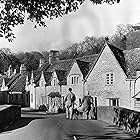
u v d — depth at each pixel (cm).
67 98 2797
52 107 4638
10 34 843
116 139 1429
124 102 3547
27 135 1560
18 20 823
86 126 2020
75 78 4294
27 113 4116
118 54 3819
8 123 2216
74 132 1677
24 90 6319
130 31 8256
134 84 3469
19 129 1873
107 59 3766
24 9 800
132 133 1669
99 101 3825
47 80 5284
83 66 4319
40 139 1405
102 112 2562
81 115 2808
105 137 1493
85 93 4025
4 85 7188
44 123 2233
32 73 5925
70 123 2231
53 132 1670
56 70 4997
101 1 812
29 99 6138
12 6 798
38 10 797
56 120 2539
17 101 6372
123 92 3562
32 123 2261
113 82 3681
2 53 1908
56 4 788
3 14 814
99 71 3853
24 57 9688
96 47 9181
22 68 7369
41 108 5128
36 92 5594
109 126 2041
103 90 3788
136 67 3594
